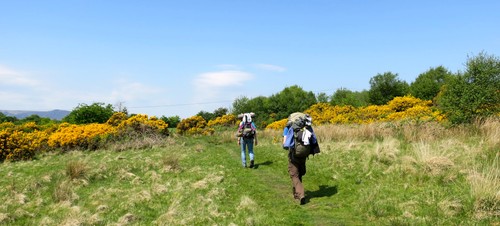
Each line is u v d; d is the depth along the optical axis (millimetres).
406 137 13477
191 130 30547
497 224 5078
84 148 21234
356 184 8070
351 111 32000
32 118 46062
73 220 6465
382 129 15898
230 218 6457
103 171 11422
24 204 8195
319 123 30484
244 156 11500
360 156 10391
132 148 20094
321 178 8992
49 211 7582
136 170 11727
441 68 56500
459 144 10492
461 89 15641
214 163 12688
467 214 5531
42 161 17094
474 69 15531
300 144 7266
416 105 30234
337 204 6934
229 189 8617
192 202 7469
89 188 9539
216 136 27406
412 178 7566
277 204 7266
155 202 7789
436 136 13039
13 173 13297
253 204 7152
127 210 7277
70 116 33500
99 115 32781
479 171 7242
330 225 5805
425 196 6402
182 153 16578
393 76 55812
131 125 23875
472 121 14461
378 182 7828
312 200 7387
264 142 20719
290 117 7707
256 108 69125
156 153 16750
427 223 5324
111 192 8844
